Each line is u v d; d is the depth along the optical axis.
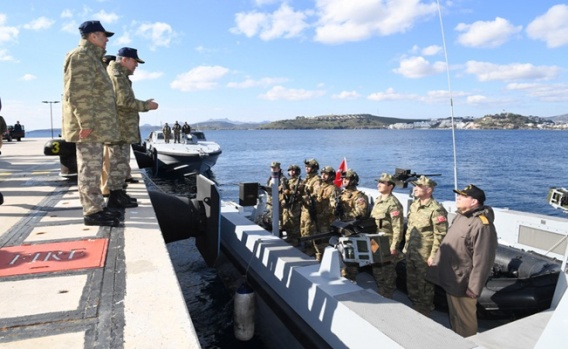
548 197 3.48
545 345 2.56
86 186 3.34
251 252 5.27
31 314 1.83
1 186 5.56
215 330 5.09
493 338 3.15
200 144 25.09
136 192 5.18
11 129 21.66
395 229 4.39
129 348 1.55
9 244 2.84
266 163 39.00
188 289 6.39
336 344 3.32
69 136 3.30
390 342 2.70
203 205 4.95
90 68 3.21
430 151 53.78
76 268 2.39
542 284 3.80
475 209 3.46
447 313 4.42
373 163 37.56
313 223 5.92
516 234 5.35
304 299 3.85
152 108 4.45
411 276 4.24
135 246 2.82
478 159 39.97
